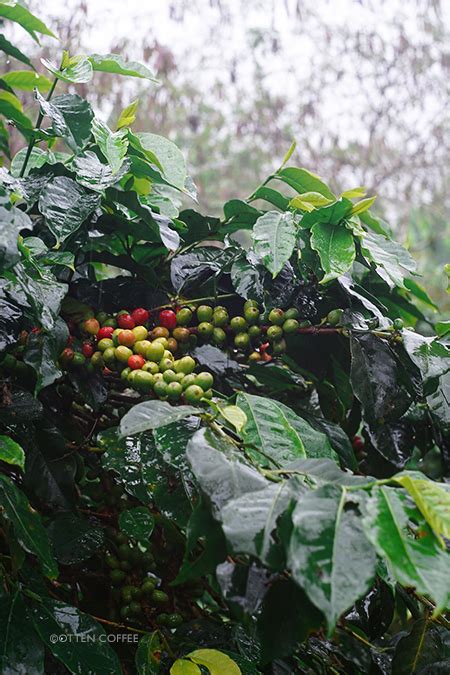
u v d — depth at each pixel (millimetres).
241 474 866
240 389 1323
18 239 1019
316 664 1217
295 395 1446
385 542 735
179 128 4938
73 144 1256
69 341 1182
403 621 1458
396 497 794
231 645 1166
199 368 1290
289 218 1227
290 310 1246
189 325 1301
